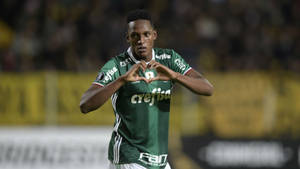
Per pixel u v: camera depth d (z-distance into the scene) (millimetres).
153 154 16562
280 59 45438
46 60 43906
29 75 36125
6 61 41188
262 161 36750
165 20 46844
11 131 35875
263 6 48750
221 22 47250
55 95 36156
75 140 36125
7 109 35938
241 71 39031
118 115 16594
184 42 44594
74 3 47344
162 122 16609
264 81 36875
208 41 45938
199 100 36688
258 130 36844
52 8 46688
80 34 45625
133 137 16500
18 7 47438
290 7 49344
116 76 16422
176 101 36688
